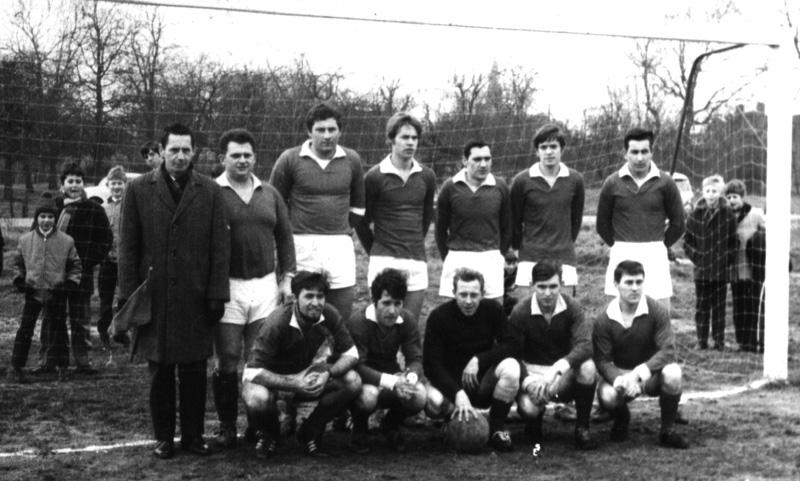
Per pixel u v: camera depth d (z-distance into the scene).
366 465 5.28
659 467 5.27
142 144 8.73
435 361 5.66
